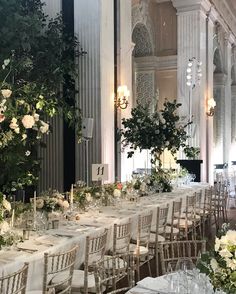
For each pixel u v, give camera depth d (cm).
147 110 855
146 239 543
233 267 225
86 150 793
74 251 364
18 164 590
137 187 778
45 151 830
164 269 372
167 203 696
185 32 1232
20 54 677
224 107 1631
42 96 536
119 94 867
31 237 428
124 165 889
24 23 648
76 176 801
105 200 648
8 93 421
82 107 795
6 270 335
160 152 859
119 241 511
